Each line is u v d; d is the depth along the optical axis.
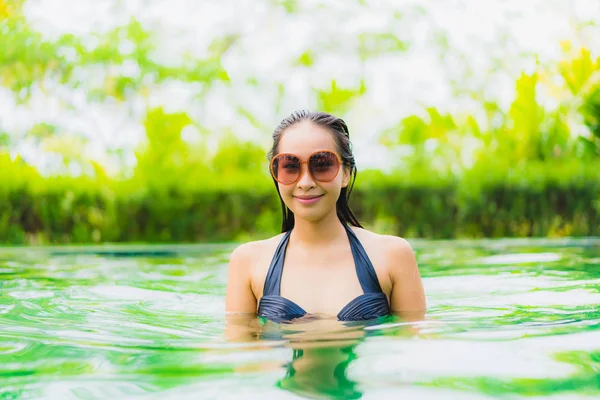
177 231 9.50
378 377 1.35
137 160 11.49
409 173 9.85
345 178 2.41
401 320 2.10
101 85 13.49
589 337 1.73
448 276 3.75
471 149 12.48
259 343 1.74
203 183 9.62
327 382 1.32
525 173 9.42
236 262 2.45
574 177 9.20
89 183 9.30
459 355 1.53
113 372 1.46
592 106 10.39
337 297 2.22
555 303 2.52
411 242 8.40
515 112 11.65
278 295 2.26
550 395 1.22
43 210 9.00
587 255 5.12
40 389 1.34
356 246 2.34
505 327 1.92
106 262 5.33
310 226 2.32
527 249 6.11
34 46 12.72
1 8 13.80
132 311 2.51
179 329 2.04
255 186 9.64
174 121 12.05
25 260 5.54
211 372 1.43
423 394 1.23
